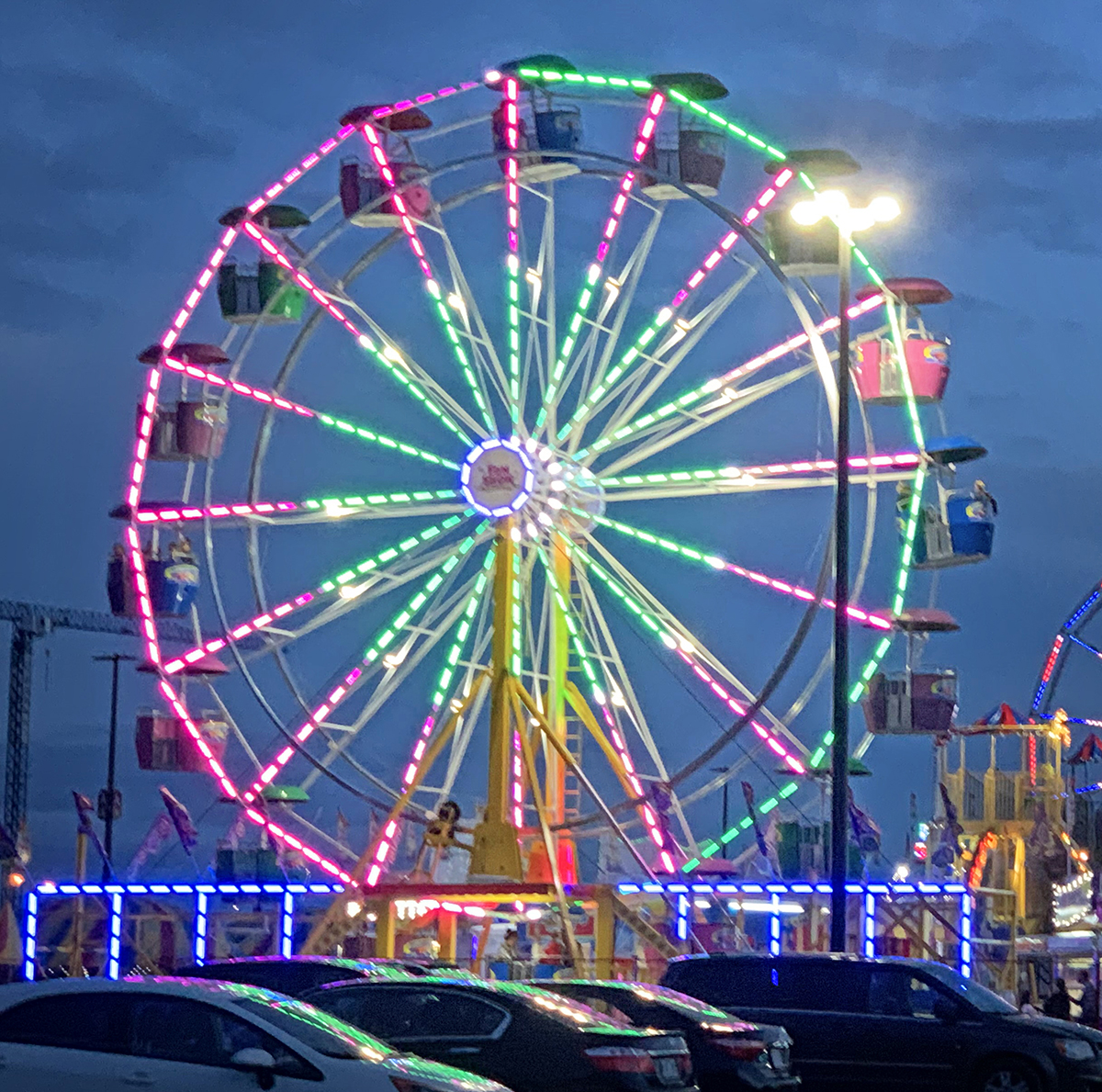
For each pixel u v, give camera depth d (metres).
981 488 45.56
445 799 44.22
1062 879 60.69
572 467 44.12
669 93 45.00
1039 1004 50.66
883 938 46.22
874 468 44.19
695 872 43.69
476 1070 19.78
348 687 44.06
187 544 47.75
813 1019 25.77
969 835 60.41
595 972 41.62
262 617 44.03
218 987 17.47
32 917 47.38
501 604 43.47
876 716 45.59
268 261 48.34
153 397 46.84
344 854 46.78
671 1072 20.11
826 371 42.06
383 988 20.52
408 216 44.62
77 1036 17.05
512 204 45.06
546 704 45.00
